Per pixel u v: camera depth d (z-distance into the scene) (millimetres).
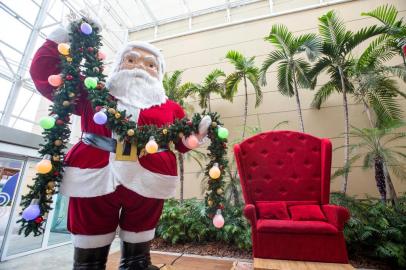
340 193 3596
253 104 5711
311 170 2711
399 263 2793
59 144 1104
